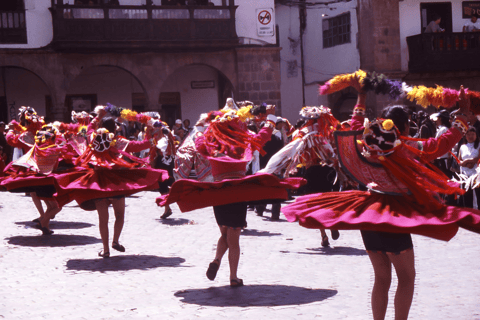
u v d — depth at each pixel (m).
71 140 9.17
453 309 5.14
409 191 4.13
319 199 4.39
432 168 4.32
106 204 7.77
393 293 5.66
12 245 8.73
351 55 26.19
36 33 23.23
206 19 24.25
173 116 26.70
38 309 5.37
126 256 7.89
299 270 6.91
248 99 24.91
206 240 9.13
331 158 8.43
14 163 8.94
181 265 7.28
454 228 3.88
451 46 24.86
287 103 30.80
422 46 24.56
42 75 23.27
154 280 6.48
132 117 8.23
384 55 24.94
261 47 24.92
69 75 23.58
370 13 24.91
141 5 23.61
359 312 5.07
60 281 6.47
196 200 6.04
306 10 29.19
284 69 30.70
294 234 9.68
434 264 7.10
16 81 24.88
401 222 3.86
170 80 26.56
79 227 10.55
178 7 23.95
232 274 6.12
